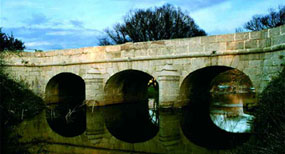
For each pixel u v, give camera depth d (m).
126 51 13.17
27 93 12.98
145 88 19.27
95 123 10.51
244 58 9.98
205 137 7.86
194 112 12.92
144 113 13.16
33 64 16.08
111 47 13.68
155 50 12.32
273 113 5.91
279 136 4.73
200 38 11.12
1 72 10.51
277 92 6.46
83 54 14.56
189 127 9.38
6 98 9.80
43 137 8.04
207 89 16.14
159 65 12.21
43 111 13.45
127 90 16.48
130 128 9.61
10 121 9.12
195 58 11.26
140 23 29.02
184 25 28.80
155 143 7.36
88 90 13.55
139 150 6.68
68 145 7.20
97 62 14.10
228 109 13.62
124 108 14.82
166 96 11.43
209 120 10.49
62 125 10.09
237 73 28.09
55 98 17.17
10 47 19.58
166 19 28.03
